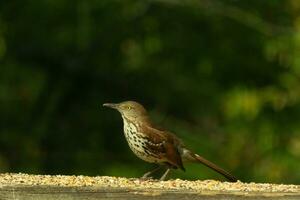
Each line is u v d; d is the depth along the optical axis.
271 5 17.80
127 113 9.67
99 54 18.11
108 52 18.12
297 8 17.88
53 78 17.88
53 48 17.81
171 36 18.45
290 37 17.38
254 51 18.30
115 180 7.19
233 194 6.37
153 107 18.17
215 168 9.64
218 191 6.41
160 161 9.61
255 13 17.86
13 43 17.70
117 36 18.11
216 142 17.09
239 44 18.39
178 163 9.55
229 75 18.30
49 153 17.45
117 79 18.22
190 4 17.91
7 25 17.70
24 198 6.43
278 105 17.47
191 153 9.74
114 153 17.62
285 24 17.80
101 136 17.84
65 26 17.66
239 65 18.28
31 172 17.02
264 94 17.61
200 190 6.43
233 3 17.92
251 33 18.25
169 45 18.39
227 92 17.98
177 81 18.27
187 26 18.62
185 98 18.11
